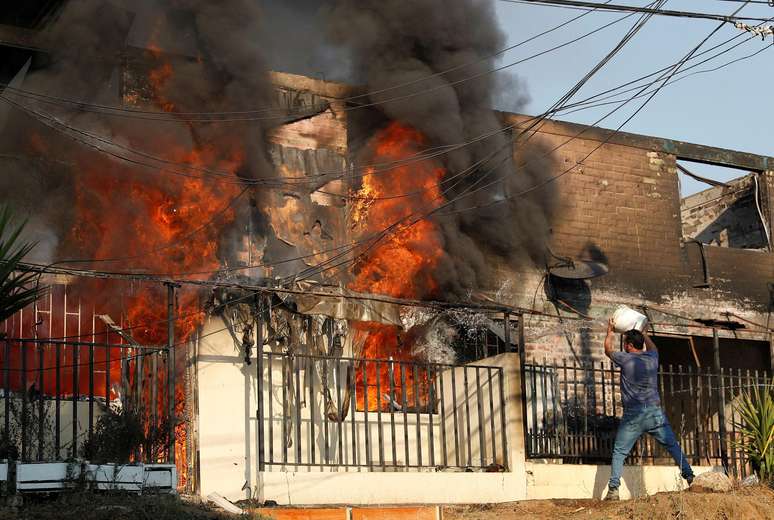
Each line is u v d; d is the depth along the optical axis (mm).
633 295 16828
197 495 9758
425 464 12500
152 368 10273
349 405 12250
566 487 11945
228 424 11203
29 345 11523
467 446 12234
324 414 11742
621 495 12242
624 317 11602
